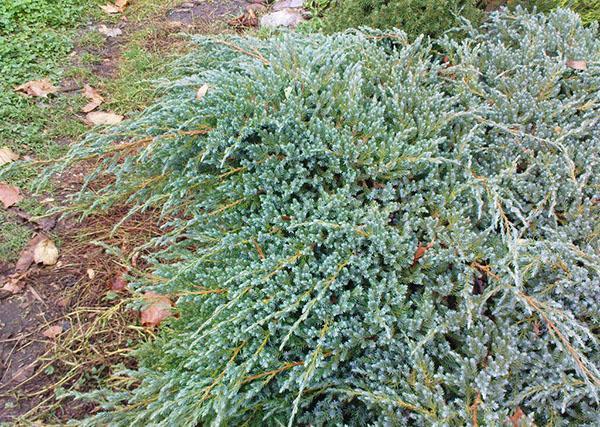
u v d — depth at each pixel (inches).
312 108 91.1
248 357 75.5
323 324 76.9
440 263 78.7
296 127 86.8
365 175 85.2
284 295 76.4
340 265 76.8
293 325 70.7
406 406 68.0
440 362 75.1
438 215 82.7
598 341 73.8
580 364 66.2
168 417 68.5
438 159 80.5
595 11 114.7
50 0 166.9
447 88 101.1
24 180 119.8
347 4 115.0
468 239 77.0
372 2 113.0
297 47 102.6
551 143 84.5
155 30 165.5
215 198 88.5
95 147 94.5
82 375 92.0
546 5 112.6
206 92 93.8
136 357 93.9
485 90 99.2
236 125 87.1
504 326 74.0
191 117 91.0
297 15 162.9
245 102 88.0
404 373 71.4
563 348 67.8
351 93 87.9
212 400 71.7
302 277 77.2
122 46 160.7
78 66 150.6
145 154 85.7
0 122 129.9
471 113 86.4
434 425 63.7
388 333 68.5
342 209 80.0
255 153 86.4
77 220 106.1
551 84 93.3
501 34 107.0
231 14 171.2
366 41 103.7
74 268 106.3
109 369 92.9
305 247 78.5
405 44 102.4
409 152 82.4
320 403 74.2
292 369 74.5
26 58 146.8
